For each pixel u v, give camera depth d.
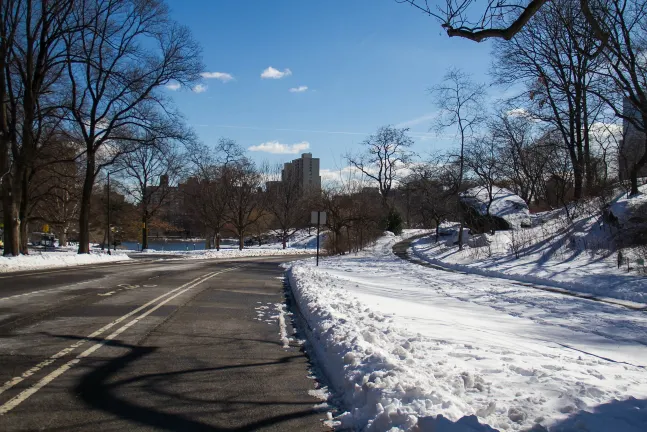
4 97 25.73
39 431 4.52
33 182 40.66
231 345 8.25
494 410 4.80
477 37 7.08
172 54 30.44
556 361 7.20
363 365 6.17
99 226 65.62
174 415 5.05
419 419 4.20
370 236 48.81
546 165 44.88
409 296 15.16
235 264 32.69
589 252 21.27
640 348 8.66
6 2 25.31
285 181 67.50
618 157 34.97
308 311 11.14
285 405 5.46
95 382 5.96
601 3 15.96
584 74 25.92
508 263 23.02
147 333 8.83
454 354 7.20
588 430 4.30
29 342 7.79
